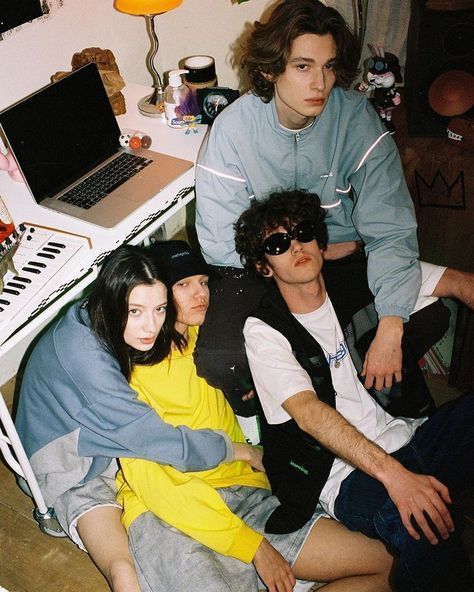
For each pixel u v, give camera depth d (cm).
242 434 198
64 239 185
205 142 203
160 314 165
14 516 203
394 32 244
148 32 274
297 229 168
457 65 212
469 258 236
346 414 176
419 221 234
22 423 182
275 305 172
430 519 158
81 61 226
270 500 179
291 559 169
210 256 203
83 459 178
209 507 166
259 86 181
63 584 187
